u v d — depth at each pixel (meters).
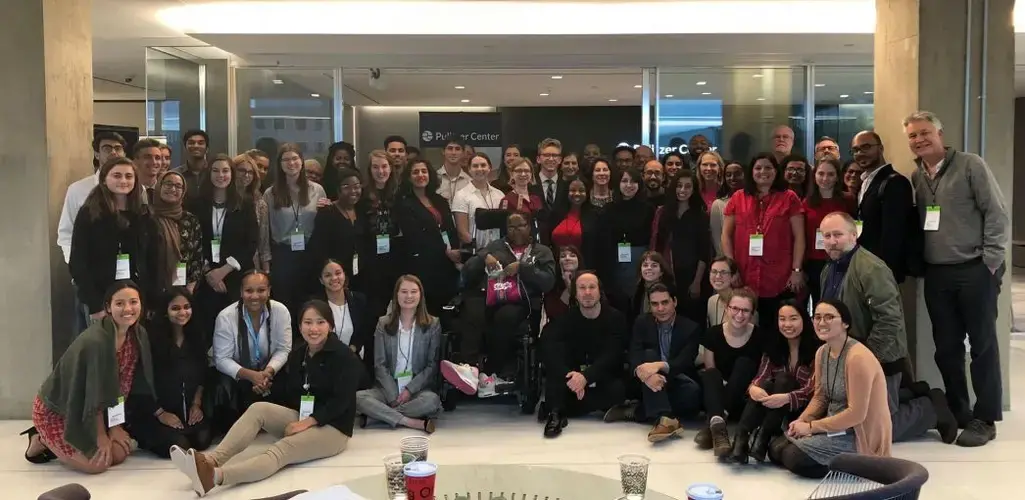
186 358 4.50
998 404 4.46
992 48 4.99
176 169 5.86
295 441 4.04
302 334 4.35
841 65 8.27
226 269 5.16
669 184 5.76
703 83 8.36
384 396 4.89
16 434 4.75
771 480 3.84
